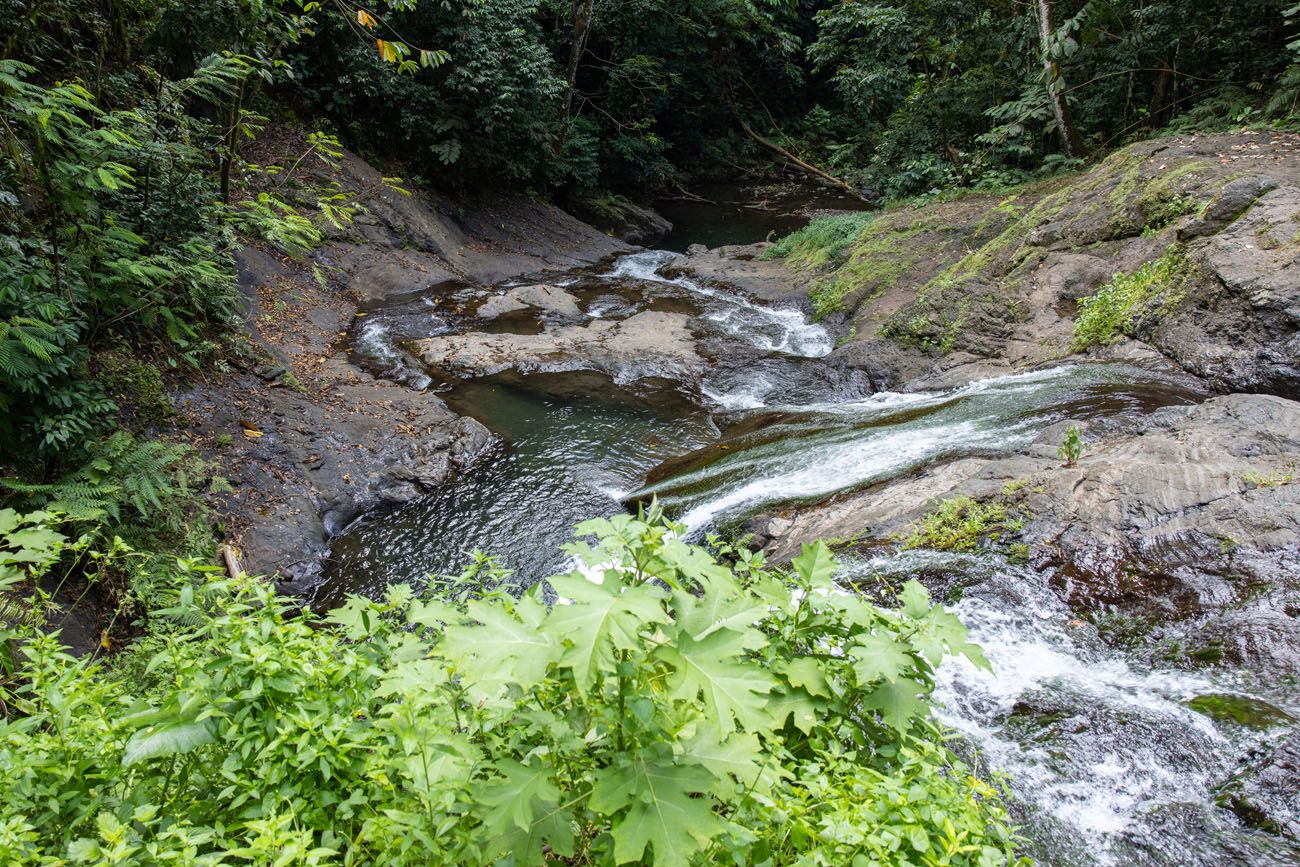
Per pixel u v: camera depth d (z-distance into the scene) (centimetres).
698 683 139
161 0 702
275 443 674
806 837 162
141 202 655
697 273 1414
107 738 187
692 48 2302
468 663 157
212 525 568
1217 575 404
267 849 149
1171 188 849
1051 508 470
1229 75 1167
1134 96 1327
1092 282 877
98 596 465
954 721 351
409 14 1303
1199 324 704
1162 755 322
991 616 408
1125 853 291
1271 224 716
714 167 2550
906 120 1580
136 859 150
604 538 172
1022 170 1322
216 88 897
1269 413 510
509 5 1385
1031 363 823
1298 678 344
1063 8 1312
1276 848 281
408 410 798
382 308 1087
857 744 195
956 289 938
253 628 202
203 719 180
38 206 566
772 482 647
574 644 130
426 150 1447
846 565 468
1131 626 395
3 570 232
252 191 1091
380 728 185
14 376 469
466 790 157
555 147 1728
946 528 484
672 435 820
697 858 145
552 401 880
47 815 172
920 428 681
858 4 1569
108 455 505
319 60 1330
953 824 170
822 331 1114
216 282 709
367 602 233
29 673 222
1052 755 329
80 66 689
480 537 637
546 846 169
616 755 141
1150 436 532
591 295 1271
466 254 1375
